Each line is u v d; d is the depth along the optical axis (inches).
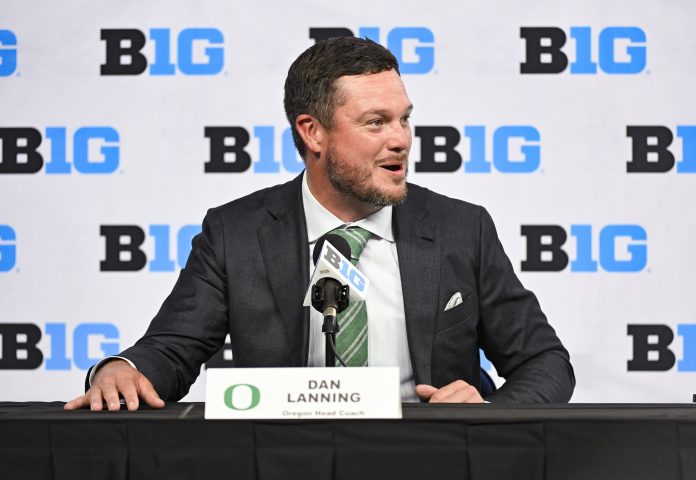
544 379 290.7
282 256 307.1
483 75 455.8
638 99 452.4
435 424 184.4
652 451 181.0
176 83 461.4
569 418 183.6
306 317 295.1
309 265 304.2
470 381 308.7
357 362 291.7
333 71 292.5
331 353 229.8
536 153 454.9
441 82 456.8
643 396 448.8
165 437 188.5
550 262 453.4
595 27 453.7
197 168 460.8
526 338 313.4
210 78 460.4
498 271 318.7
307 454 185.2
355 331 293.9
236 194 461.4
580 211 453.1
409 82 456.8
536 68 454.9
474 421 183.9
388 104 289.0
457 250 313.9
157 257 460.8
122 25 462.0
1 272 459.5
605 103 453.1
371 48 296.5
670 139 451.5
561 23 454.3
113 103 461.4
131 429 189.3
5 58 462.0
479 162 455.8
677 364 448.5
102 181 460.4
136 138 460.8
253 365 301.4
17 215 460.1
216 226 319.6
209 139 460.4
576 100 454.0
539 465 182.5
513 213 454.9
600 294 451.5
